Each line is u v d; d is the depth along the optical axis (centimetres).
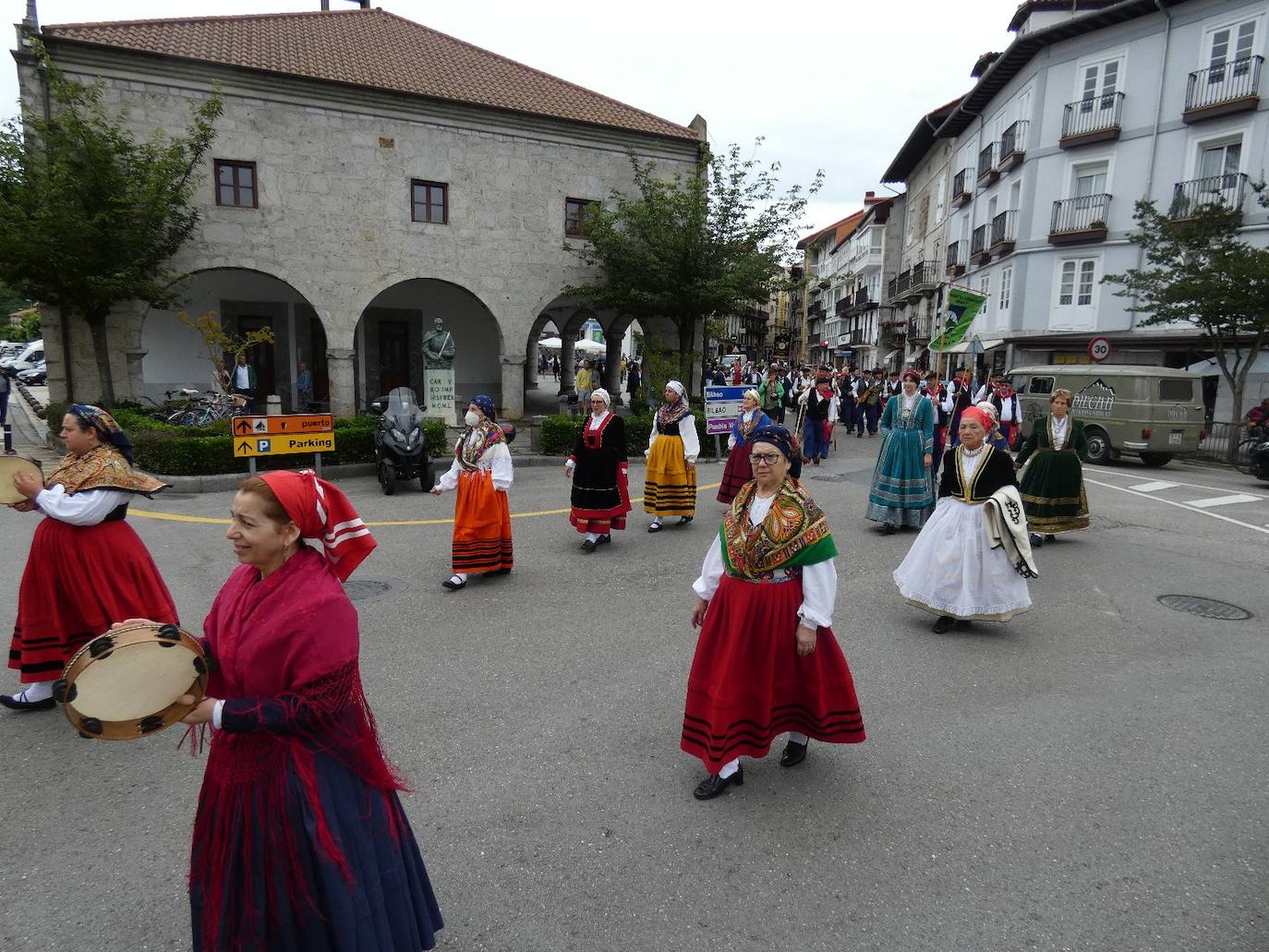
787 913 292
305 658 206
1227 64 2145
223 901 207
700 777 388
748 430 927
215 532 880
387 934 220
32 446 1558
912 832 345
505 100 2086
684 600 668
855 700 378
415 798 365
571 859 322
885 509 931
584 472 823
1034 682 512
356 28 2219
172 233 1645
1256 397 2148
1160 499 1243
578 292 2108
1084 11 2555
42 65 1543
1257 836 346
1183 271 1861
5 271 1451
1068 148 2492
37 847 324
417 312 2391
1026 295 2641
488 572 705
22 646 427
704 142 2230
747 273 2006
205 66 1734
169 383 2125
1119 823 354
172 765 392
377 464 1229
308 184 1866
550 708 462
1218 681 519
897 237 4753
